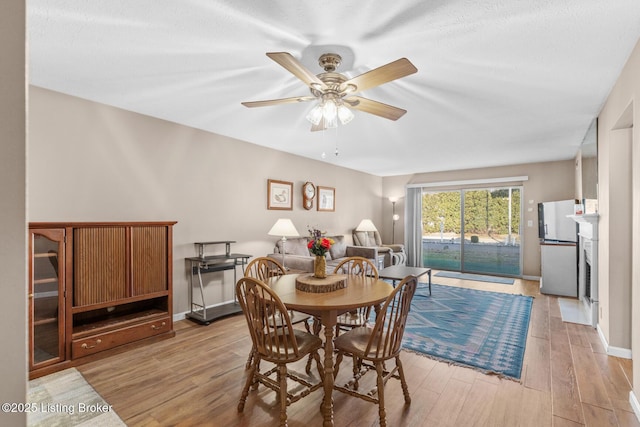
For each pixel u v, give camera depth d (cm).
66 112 282
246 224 450
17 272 52
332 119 227
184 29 184
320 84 198
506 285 556
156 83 259
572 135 409
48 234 241
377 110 234
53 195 276
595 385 225
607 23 175
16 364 52
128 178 324
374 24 178
